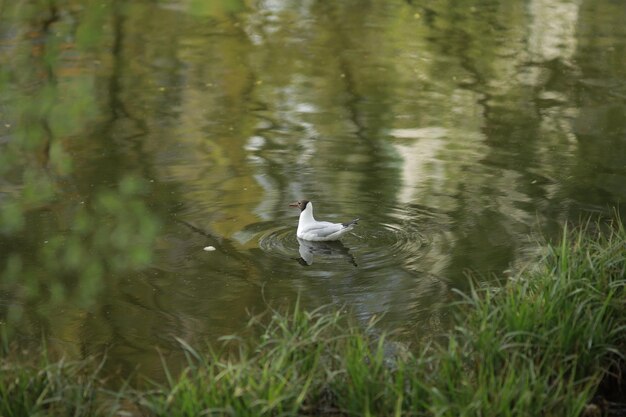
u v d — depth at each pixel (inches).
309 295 470.9
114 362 407.8
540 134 729.0
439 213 573.0
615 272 418.3
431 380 344.2
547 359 361.7
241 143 701.9
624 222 555.8
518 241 530.6
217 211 577.0
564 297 382.9
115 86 839.7
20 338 429.7
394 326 437.7
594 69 916.6
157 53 946.7
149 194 600.4
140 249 521.7
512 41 1020.5
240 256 516.4
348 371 345.1
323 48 981.8
